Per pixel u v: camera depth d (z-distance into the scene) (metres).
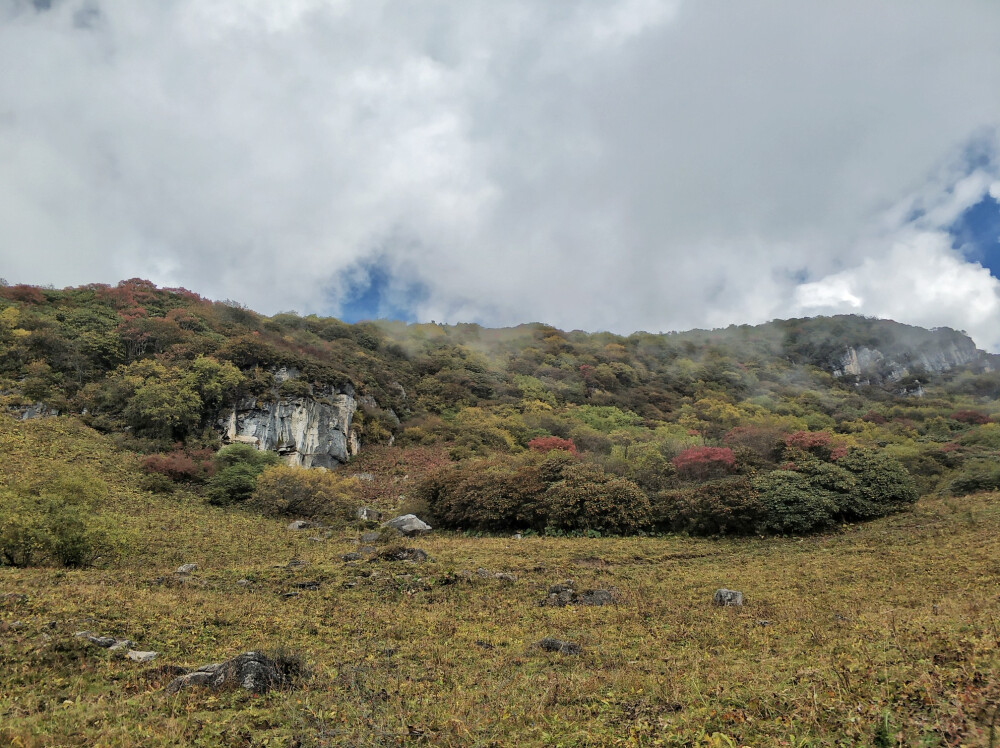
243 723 7.09
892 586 15.76
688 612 14.29
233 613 13.43
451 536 29.28
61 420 38.28
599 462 38.69
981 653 7.23
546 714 7.29
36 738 6.36
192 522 27.70
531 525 29.91
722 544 25.78
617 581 18.73
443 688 8.95
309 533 28.09
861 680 6.90
